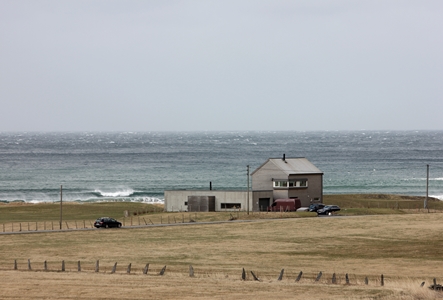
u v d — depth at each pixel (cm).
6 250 9825
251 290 6353
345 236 11262
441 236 11162
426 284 6788
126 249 9938
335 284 6794
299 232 11794
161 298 5956
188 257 9144
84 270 7831
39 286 6494
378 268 8250
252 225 12825
